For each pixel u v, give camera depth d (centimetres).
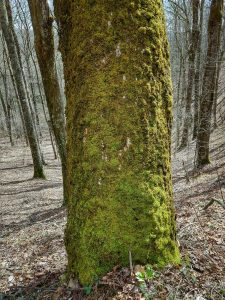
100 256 265
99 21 263
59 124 697
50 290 305
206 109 1050
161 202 275
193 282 273
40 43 649
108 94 264
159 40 276
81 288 267
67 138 298
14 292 345
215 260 327
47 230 658
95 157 267
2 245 604
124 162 264
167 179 285
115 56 263
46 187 1201
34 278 386
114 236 263
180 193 816
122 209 263
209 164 1070
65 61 294
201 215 556
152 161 271
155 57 272
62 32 293
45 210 860
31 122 1365
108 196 264
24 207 927
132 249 263
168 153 289
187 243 359
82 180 273
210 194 718
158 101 276
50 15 627
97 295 256
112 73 263
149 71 268
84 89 270
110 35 262
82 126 273
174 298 251
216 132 1562
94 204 267
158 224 270
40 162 1398
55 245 542
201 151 1078
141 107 265
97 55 265
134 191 263
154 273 265
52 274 365
